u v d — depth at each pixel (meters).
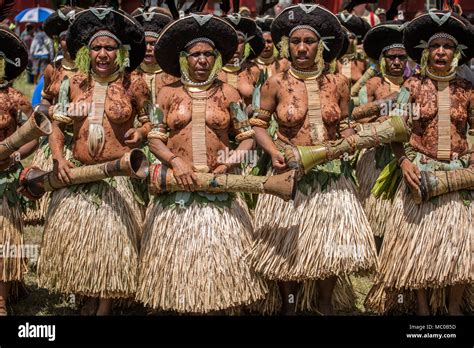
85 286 5.16
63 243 5.22
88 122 5.32
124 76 5.43
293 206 5.23
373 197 6.73
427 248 5.18
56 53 7.06
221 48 5.31
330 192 5.22
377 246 6.95
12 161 5.46
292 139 5.36
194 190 5.14
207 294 5.01
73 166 5.36
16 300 5.95
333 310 5.54
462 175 5.18
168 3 5.95
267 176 5.10
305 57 5.30
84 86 5.38
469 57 5.50
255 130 5.38
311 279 5.26
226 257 5.09
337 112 5.35
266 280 5.36
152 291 5.12
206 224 5.11
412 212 5.31
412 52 5.55
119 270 5.19
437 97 5.36
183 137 5.23
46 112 6.02
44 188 5.38
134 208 5.45
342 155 5.20
